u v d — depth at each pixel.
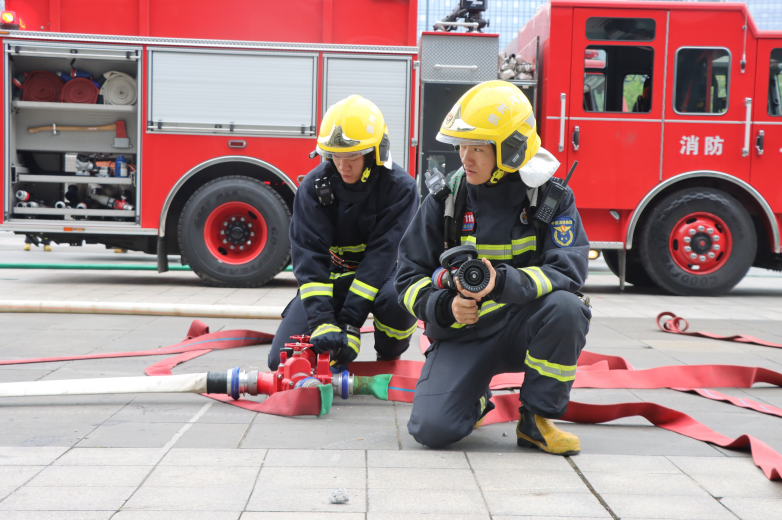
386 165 2.79
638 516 1.68
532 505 1.74
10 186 6.85
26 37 6.67
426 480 1.91
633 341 4.38
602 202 6.98
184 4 6.80
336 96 6.89
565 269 2.12
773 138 6.97
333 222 2.92
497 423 2.54
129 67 6.94
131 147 7.00
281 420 2.51
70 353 3.69
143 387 2.63
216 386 2.66
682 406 2.82
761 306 6.40
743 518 1.68
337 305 3.12
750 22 6.91
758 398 2.99
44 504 1.70
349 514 1.67
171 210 7.26
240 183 6.86
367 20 6.88
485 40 7.06
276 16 6.87
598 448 2.25
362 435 2.34
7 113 6.77
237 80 6.84
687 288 7.06
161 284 7.19
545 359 2.11
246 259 7.00
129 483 1.85
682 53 6.96
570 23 6.95
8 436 2.25
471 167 2.10
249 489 1.82
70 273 8.31
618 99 6.98
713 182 7.17
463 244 2.22
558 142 6.98
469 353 2.23
